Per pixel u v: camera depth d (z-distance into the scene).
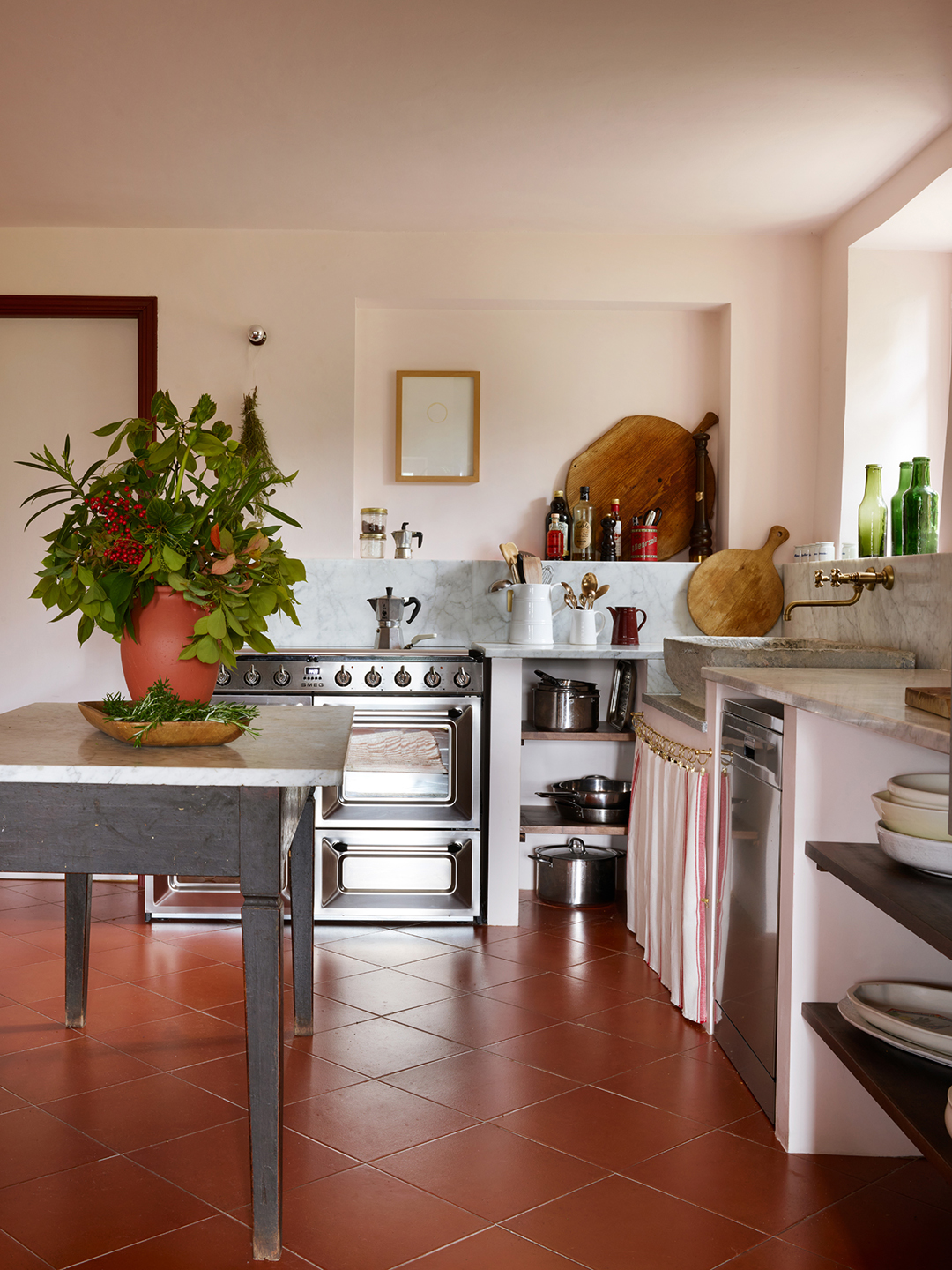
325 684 3.78
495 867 3.82
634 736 3.89
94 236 4.20
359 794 3.81
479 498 4.47
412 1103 2.37
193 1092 2.41
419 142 3.40
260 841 1.67
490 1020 2.88
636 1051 2.68
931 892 1.77
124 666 2.04
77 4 2.62
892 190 3.64
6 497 4.39
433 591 4.29
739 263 4.27
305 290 4.23
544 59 2.87
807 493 4.30
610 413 4.47
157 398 2.02
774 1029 2.29
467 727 3.79
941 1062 1.84
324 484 4.25
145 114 3.21
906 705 1.89
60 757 1.73
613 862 4.10
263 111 3.19
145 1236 1.83
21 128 3.30
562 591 4.29
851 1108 2.16
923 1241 1.85
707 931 2.85
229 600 1.95
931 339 4.00
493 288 4.25
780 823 2.26
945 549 3.28
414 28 2.72
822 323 4.25
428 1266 1.75
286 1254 1.77
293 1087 2.44
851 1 2.56
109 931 3.67
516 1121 2.29
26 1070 2.52
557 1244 1.82
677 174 3.63
